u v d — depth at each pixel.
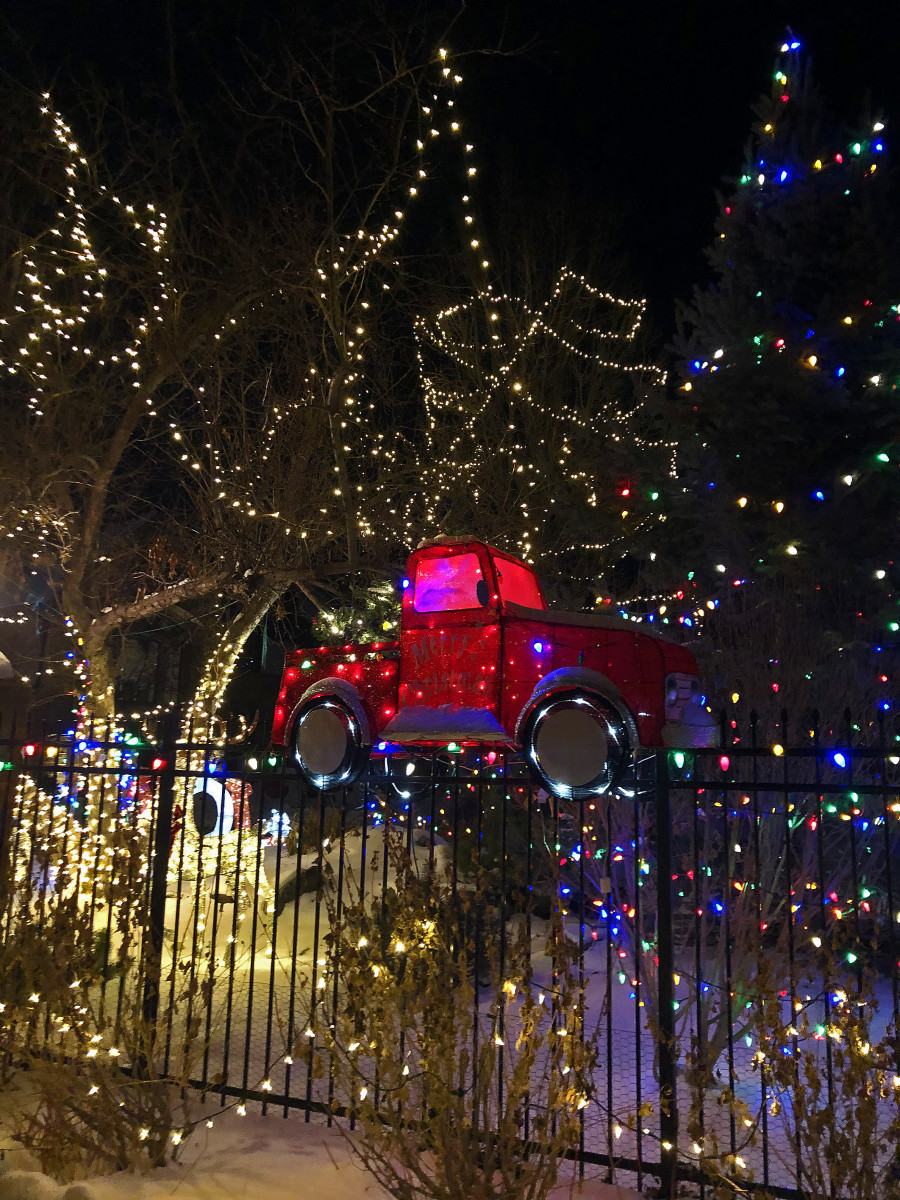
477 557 4.55
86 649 9.59
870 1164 3.44
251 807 12.32
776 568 6.80
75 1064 4.52
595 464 8.14
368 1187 4.06
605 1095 5.14
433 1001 3.83
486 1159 3.63
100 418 10.63
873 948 3.87
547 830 7.33
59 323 9.77
